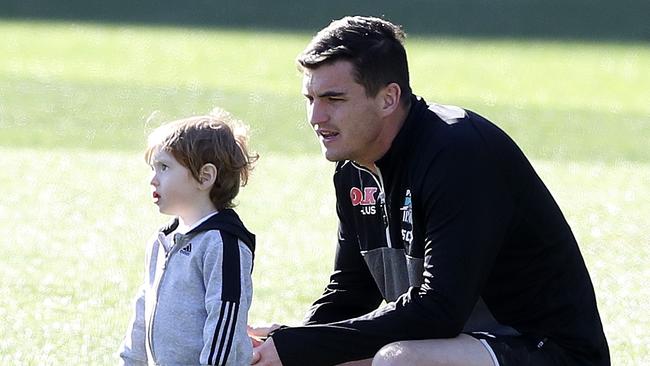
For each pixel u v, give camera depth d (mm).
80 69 65875
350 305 15453
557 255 13766
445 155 13250
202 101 55219
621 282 24531
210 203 13953
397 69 13547
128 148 42625
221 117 14422
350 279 15383
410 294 13367
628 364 18594
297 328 13344
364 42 13406
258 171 37656
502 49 81875
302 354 13242
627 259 26750
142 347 14078
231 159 13906
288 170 38156
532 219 13602
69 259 25797
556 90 64125
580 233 29484
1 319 20688
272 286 23516
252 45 79750
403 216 13719
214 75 65438
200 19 92375
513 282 13734
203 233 13508
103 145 43156
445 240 13125
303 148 43312
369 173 14164
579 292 13914
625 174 39438
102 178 36094
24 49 73875
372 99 13461
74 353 18703
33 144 42875
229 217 13656
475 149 13281
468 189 13148
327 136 13688
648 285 24312
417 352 13031
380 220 14312
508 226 13484
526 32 90812
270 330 14883
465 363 13109
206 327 13164
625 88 65625
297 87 61250
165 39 81438
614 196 34969
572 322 13766
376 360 13117
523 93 62594
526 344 13508
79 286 23344
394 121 13617
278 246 27406
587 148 45750
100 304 21969
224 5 97125
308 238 28406
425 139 13469
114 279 24016
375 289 15438
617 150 45438
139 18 92000
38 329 20094
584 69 73188
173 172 13758
